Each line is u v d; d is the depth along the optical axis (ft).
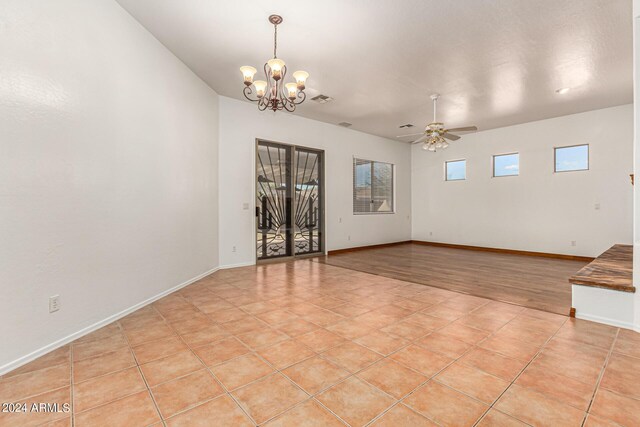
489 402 5.33
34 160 6.88
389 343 7.66
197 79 14.12
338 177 22.91
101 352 7.17
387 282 13.91
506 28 10.44
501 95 16.51
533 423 4.80
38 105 6.95
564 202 20.34
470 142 25.00
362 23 10.14
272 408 5.18
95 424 4.81
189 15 9.77
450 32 10.69
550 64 13.01
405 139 27.81
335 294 11.97
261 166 18.56
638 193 8.24
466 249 25.27
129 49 9.77
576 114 19.75
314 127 21.15
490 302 10.95
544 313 9.80
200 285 13.29
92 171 8.39
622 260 12.57
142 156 10.43
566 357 6.93
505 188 23.07
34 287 6.88
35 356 6.84
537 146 21.40
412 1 9.04
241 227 17.42
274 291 12.38
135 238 10.08
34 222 6.88
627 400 5.37
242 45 11.54
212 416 4.99
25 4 6.66
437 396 5.51
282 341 7.78
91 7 8.32
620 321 8.66
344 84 15.10
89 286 8.30
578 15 9.72
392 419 4.91
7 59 6.34
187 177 13.28
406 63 12.94
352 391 5.66
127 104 9.71
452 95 16.56
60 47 7.45
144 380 6.03
